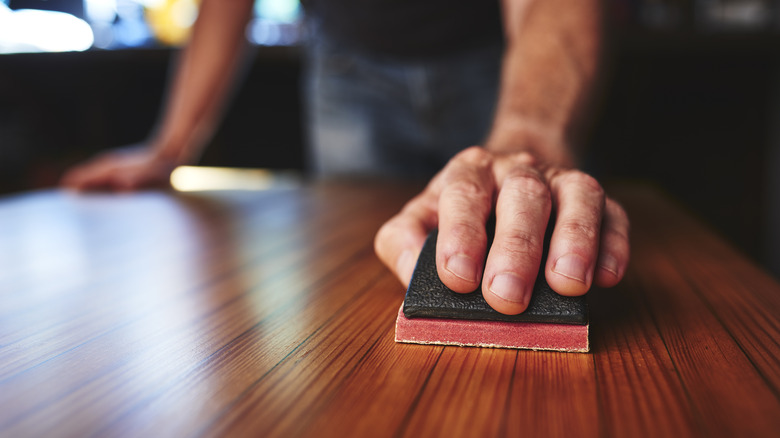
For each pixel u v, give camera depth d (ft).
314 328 1.00
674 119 4.67
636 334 0.97
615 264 1.00
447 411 0.76
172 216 1.97
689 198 4.79
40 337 0.98
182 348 0.93
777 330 0.98
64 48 5.40
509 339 0.93
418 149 3.35
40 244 1.57
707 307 1.08
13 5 5.67
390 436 0.72
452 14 2.86
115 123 5.53
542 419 0.75
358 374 0.85
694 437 0.72
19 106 5.32
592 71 1.61
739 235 4.74
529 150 1.34
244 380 0.83
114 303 1.12
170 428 0.73
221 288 1.20
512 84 1.63
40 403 0.78
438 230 1.08
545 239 1.01
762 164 4.61
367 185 2.63
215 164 5.35
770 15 4.78
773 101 4.49
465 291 0.95
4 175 5.01
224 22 2.81
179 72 2.95
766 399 0.78
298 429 0.73
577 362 0.89
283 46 4.50
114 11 5.72
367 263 1.36
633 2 4.71
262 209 2.07
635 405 0.78
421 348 0.93
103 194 2.52
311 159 5.32
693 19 4.85
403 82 3.10
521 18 1.99
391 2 2.84
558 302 0.93
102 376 0.85
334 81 3.24
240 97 5.26
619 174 4.81
